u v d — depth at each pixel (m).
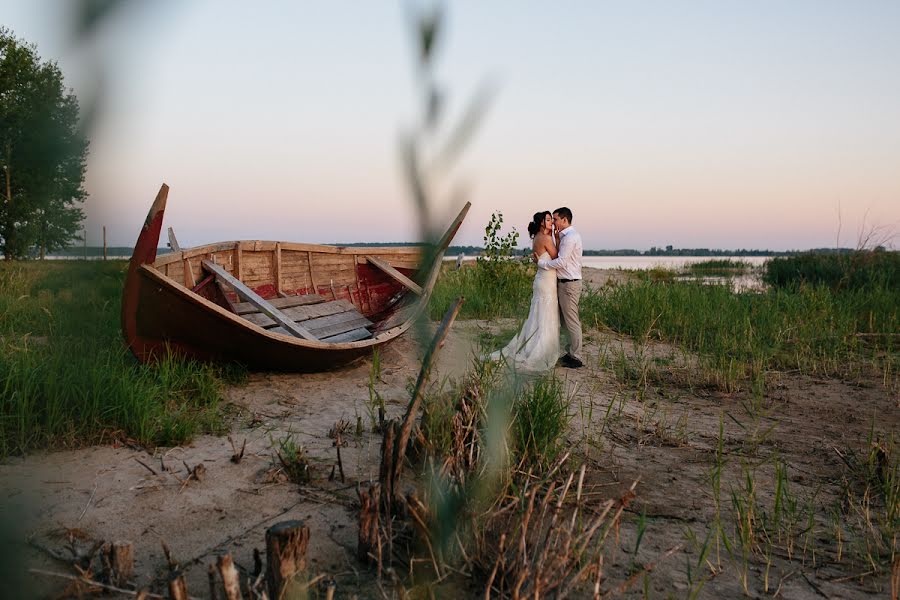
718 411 6.39
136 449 4.50
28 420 4.25
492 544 3.07
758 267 33.03
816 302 11.34
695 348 9.57
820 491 4.37
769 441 5.42
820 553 3.49
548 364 7.76
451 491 2.58
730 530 3.73
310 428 5.19
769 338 9.81
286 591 2.52
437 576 2.83
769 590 3.12
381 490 3.35
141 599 2.49
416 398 3.25
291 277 8.50
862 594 3.11
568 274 7.81
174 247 7.14
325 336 7.63
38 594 2.65
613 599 2.95
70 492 3.76
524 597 2.54
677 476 4.54
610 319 11.23
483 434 3.68
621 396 6.76
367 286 9.66
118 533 3.38
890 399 7.07
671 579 3.17
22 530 0.66
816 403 6.83
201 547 3.29
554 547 2.96
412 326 0.68
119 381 4.94
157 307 5.61
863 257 16.41
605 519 3.76
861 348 9.70
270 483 4.07
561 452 4.45
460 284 12.93
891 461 4.91
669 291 12.48
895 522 3.79
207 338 6.07
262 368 6.74
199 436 4.89
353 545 3.33
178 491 3.90
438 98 0.40
